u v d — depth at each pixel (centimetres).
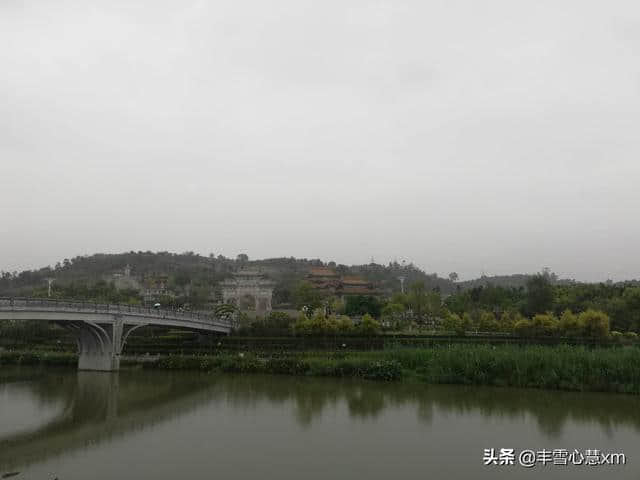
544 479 2748
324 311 10000
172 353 7631
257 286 13900
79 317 6056
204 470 2833
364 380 5906
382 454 3152
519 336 7869
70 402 4759
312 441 3428
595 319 7788
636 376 5125
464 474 2811
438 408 4447
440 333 8294
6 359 7419
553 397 4903
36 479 2662
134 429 3750
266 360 6712
